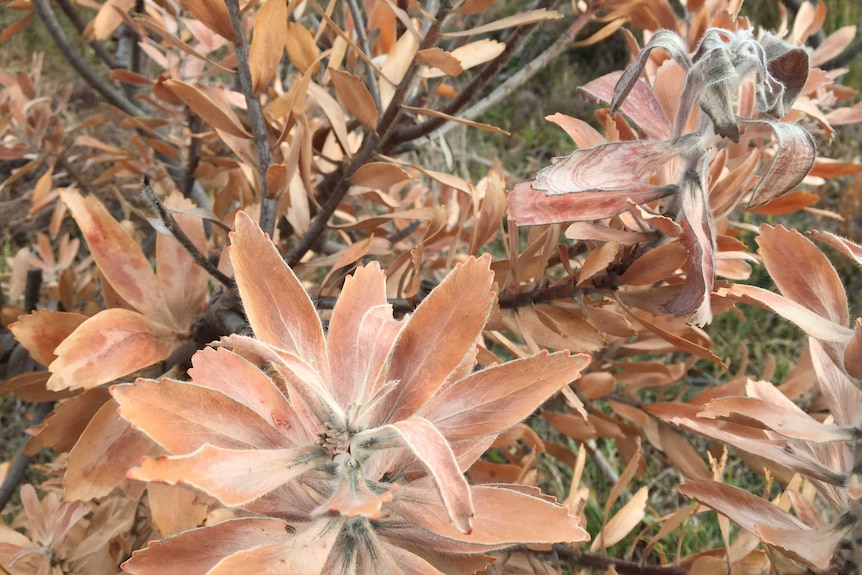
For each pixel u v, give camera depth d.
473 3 0.51
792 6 1.40
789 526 0.49
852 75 1.88
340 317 0.38
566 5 1.82
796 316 0.44
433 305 0.36
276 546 0.34
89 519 0.76
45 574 0.63
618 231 0.50
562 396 0.82
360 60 0.74
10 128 1.00
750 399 0.46
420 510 0.35
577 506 0.61
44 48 1.90
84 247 1.56
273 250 0.37
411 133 0.65
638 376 0.85
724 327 1.44
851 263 1.52
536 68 0.77
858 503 0.47
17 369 0.77
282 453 0.33
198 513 0.48
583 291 0.54
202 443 0.34
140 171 1.07
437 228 0.59
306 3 0.83
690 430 0.52
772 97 0.45
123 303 0.57
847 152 1.71
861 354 0.41
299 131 0.58
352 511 0.30
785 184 0.42
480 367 0.59
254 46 0.50
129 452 0.45
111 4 0.73
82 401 0.50
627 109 0.51
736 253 0.54
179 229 0.48
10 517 1.08
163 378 0.33
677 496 1.17
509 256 0.56
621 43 2.04
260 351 0.33
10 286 0.90
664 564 0.64
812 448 0.52
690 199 0.45
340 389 0.37
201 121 0.89
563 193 0.43
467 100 0.65
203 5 0.50
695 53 0.44
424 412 0.36
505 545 0.36
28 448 0.60
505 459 1.12
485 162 1.62
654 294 0.52
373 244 0.66
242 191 0.90
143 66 1.08
